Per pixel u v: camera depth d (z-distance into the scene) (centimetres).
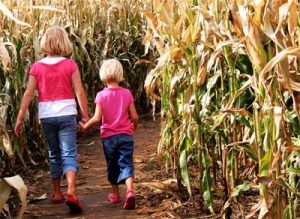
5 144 549
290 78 371
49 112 593
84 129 609
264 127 410
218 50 483
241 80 498
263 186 388
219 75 512
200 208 564
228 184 517
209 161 554
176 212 569
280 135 379
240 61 495
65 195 668
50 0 1176
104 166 816
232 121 507
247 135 475
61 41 598
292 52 345
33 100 815
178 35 546
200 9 489
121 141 603
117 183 617
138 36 1334
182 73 556
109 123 610
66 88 598
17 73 740
